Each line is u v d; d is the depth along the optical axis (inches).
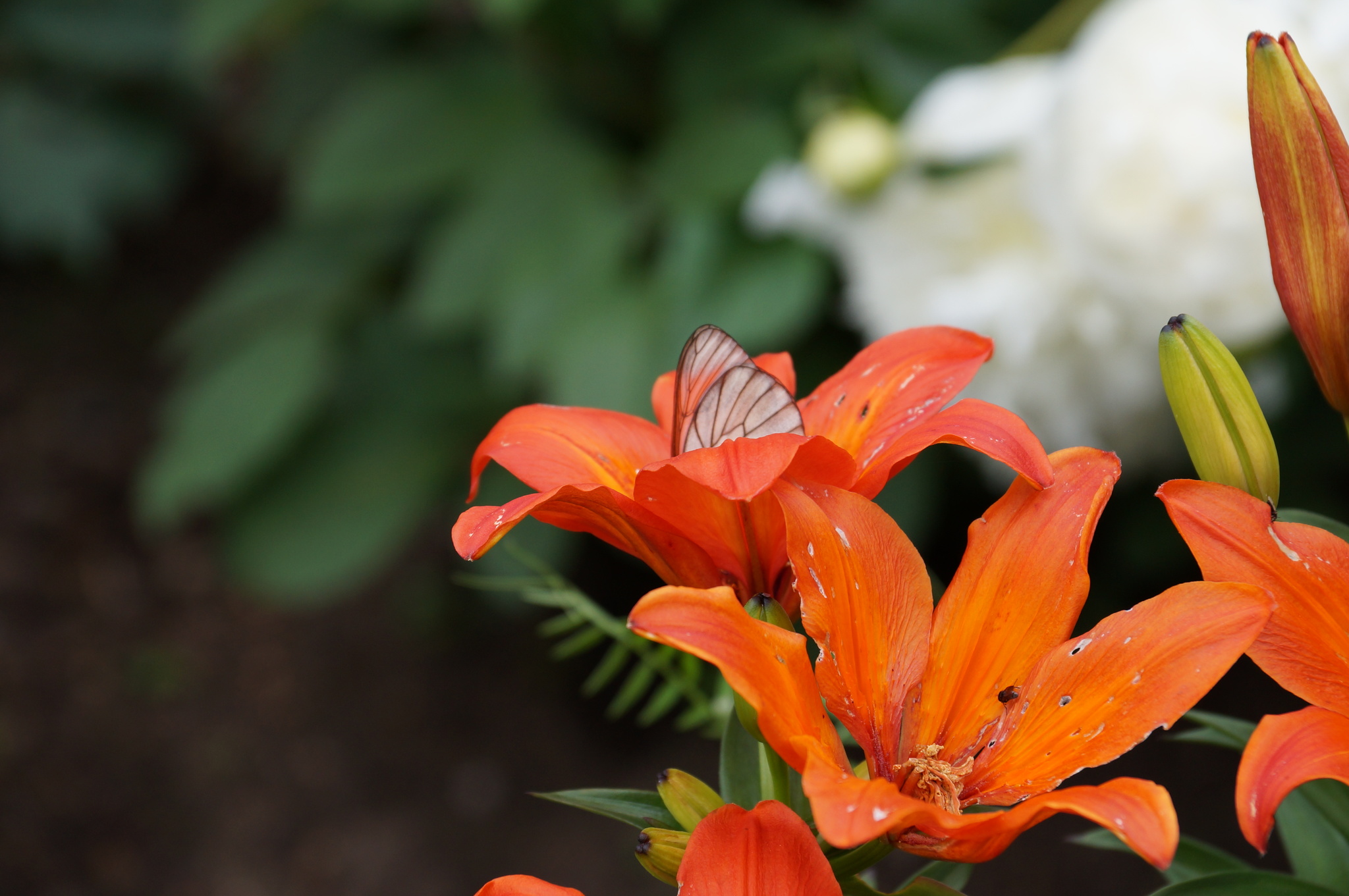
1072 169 37.9
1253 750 25.4
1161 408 47.4
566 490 27.0
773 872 26.0
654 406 29.9
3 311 106.1
